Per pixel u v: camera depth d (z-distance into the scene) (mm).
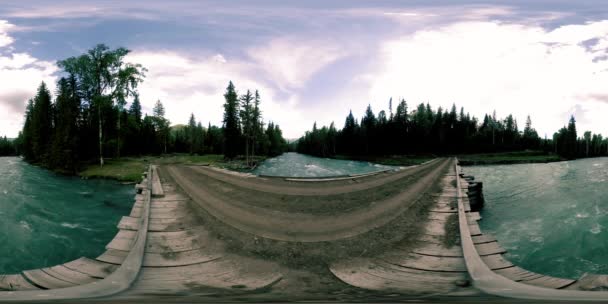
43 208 16516
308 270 5898
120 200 20203
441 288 4648
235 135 59844
